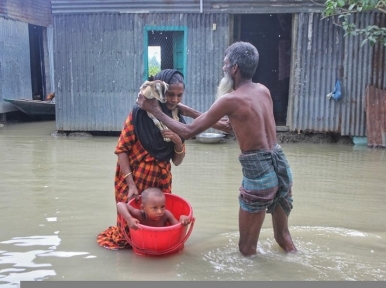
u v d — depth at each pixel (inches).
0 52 467.5
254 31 471.5
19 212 183.2
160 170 144.9
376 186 227.1
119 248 144.9
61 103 398.6
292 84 376.8
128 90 390.6
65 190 215.6
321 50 368.5
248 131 129.6
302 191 218.1
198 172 257.0
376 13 356.8
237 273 127.4
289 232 153.2
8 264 133.1
